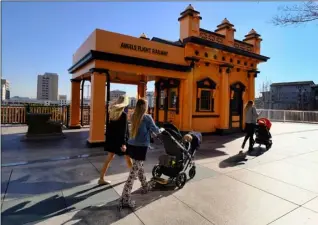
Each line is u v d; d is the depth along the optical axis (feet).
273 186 15.28
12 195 13.08
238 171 18.47
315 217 11.23
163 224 10.33
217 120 39.55
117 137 14.64
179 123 35.24
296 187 15.15
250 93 44.32
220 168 19.22
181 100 35.09
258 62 44.91
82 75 35.04
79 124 42.83
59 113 47.50
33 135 30.53
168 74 32.32
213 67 38.52
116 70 27.53
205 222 10.59
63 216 10.82
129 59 27.81
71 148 25.70
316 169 19.27
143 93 45.39
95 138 26.58
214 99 38.91
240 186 15.19
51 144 27.78
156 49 31.01
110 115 14.89
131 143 12.61
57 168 18.43
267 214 11.46
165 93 38.93
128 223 10.33
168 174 15.16
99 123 26.76
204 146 28.86
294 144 31.19
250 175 17.49
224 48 37.32
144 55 29.81
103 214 11.11
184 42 34.17
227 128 39.42
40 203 12.13
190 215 11.21
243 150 26.76
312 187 15.19
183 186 15.01
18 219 10.44
